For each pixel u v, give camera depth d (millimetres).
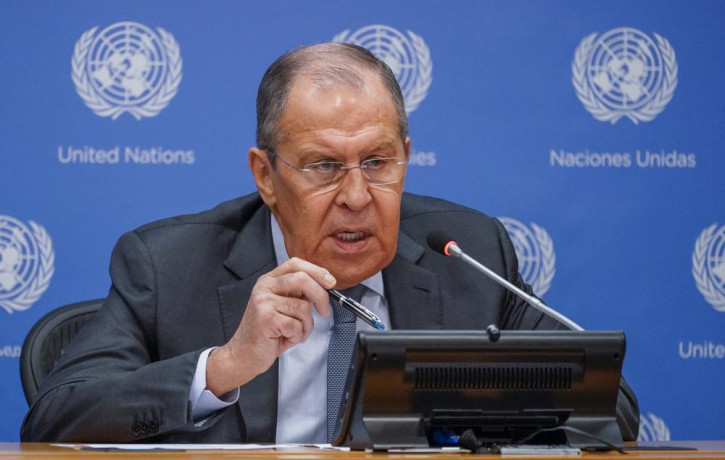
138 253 8898
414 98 12484
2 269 11953
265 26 12352
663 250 12719
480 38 12578
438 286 9055
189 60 12250
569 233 12625
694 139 12750
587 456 5824
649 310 12672
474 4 12570
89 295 12055
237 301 8758
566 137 12648
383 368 5996
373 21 12469
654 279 12695
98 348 8328
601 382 6285
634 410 8086
